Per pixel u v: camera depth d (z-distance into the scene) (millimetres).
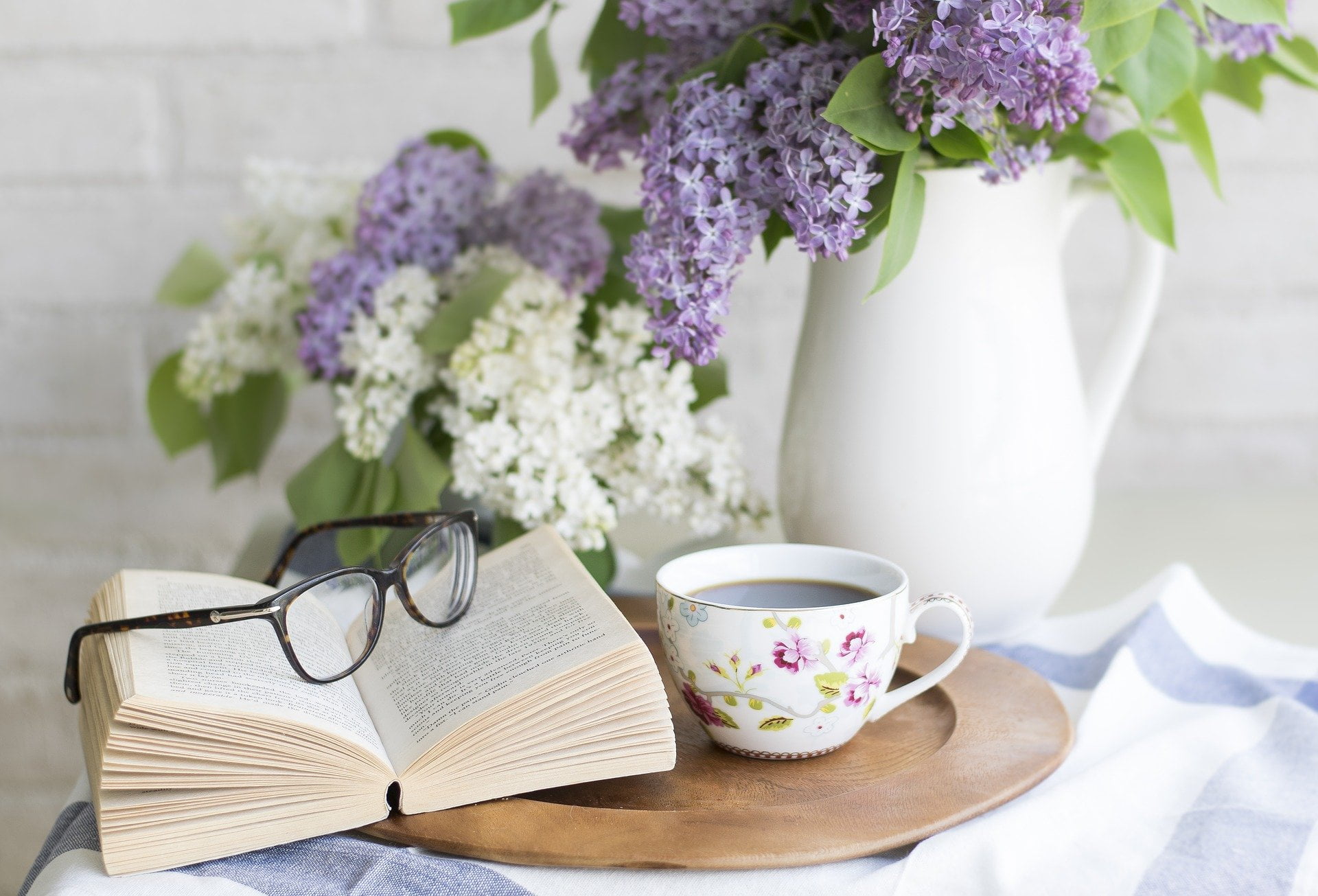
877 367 1150
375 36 1549
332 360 1254
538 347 1212
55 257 1585
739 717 1046
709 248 1066
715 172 1070
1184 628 1175
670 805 1023
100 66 1551
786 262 1570
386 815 1003
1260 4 1040
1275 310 1565
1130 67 1076
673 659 1058
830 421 1167
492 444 1193
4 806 1708
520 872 981
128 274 1591
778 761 1059
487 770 1010
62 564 1659
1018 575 1164
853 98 1037
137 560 1664
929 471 1147
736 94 1079
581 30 1543
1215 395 1587
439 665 1055
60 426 1628
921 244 1136
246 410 1413
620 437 1239
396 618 1108
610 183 1557
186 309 1603
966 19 1014
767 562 1104
